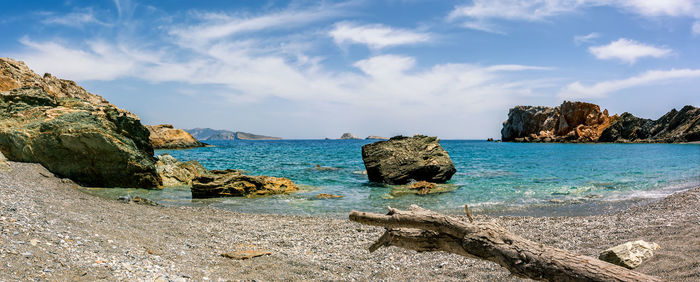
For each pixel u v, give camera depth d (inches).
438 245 203.2
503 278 256.8
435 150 932.6
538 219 474.6
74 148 726.5
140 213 439.5
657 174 1005.2
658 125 4005.9
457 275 265.7
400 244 213.0
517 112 4963.1
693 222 364.5
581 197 663.8
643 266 246.4
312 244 354.0
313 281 249.9
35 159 725.9
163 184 800.3
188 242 321.7
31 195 385.4
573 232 388.2
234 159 1673.2
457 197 682.8
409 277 263.1
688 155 1867.6
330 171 1143.6
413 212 207.8
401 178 875.4
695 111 3725.4
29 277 173.9
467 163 1482.5
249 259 289.6
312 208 585.9
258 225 432.1
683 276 223.1
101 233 281.0
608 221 437.4
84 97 1845.5
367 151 917.8
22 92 841.5
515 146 3560.5
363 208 584.7
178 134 2773.1
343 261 300.5
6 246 199.5
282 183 772.0
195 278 227.0
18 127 743.7
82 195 531.8
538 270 169.6
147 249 269.0
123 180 752.3
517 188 781.9
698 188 630.5
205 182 702.5
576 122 4116.6
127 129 838.5
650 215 462.0
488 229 189.6
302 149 2898.6
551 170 1165.7
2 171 569.6
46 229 249.6
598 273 158.2
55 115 788.0
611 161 1523.1
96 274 196.9
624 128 3978.8
